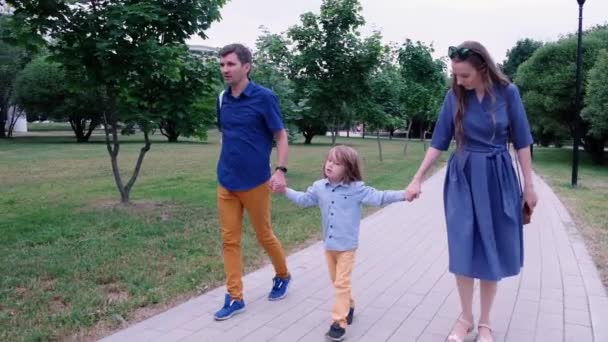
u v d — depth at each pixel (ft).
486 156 10.70
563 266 17.89
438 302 14.42
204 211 28.58
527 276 16.72
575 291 15.21
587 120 72.74
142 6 24.00
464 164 10.87
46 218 25.67
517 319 13.05
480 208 10.67
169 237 21.75
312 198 12.75
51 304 13.89
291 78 42.68
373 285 15.97
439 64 79.92
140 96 27.89
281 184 13.06
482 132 10.70
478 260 10.82
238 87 13.00
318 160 71.36
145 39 25.76
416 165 65.98
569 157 98.32
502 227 10.75
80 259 18.08
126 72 25.94
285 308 13.79
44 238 21.27
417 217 28.19
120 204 30.32
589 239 22.29
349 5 38.86
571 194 38.83
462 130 10.85
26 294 14.58
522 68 87.10
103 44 23.67
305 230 23.65
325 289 15.40
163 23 25.76
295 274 16.93
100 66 25.91
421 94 77.30
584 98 69.77
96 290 14.90
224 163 13.12
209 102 28.45
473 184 10.75
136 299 14.10
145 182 43.68
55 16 24.67
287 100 41.57
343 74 40.50
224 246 13.33
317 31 39.50
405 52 78.33
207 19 27.55
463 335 11.53
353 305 12.92
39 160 66.74
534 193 10.91
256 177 13.10
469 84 10.63
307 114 42.86
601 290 15.28
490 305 11.39
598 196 37.63
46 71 121.19
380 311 13.70
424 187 42.45
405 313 13.56
